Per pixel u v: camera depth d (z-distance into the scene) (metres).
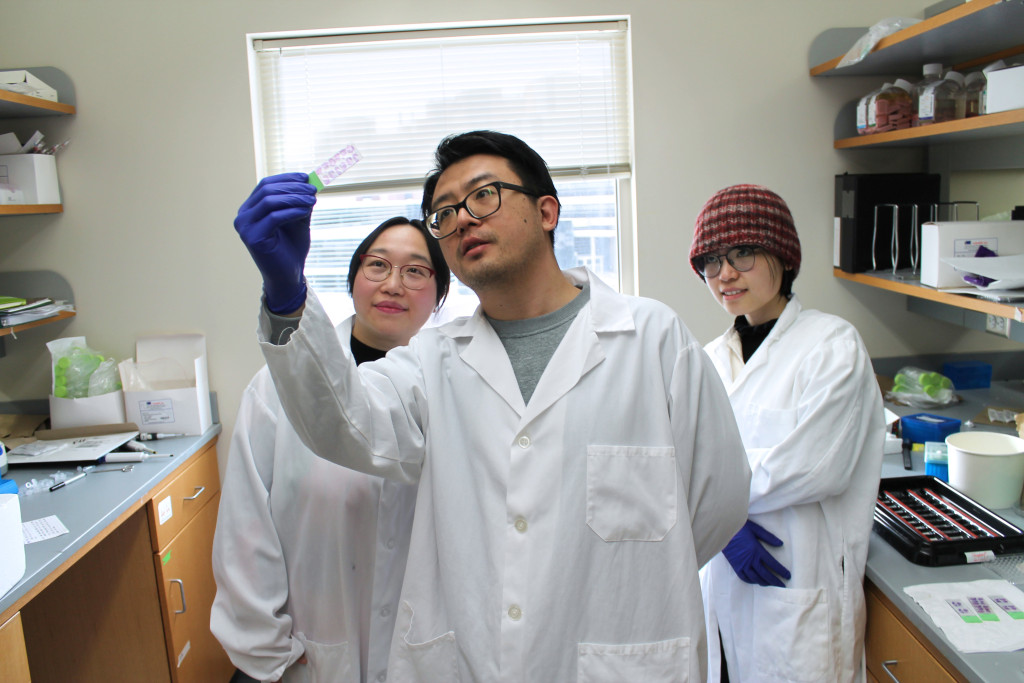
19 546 1.31
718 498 1.15
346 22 2.38
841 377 1.46
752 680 1.52
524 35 2.44
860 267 2.33
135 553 1.99
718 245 1.57
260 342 0.92
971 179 2.20
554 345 1.12
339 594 1.26
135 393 2.32
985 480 1.59
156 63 2.38
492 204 1.02
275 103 2.47
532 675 0.98
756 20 2.39
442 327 1.22
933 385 2.27
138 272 2.45
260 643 1.24
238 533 1.26
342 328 1.49
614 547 1.03
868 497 1.49
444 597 1.09
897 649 1.37
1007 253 1.85
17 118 2.37
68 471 2.00
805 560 1.45
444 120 2.50
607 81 2.50
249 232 0.88
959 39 1.92
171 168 2.41
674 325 1.15
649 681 1.02
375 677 1.23
